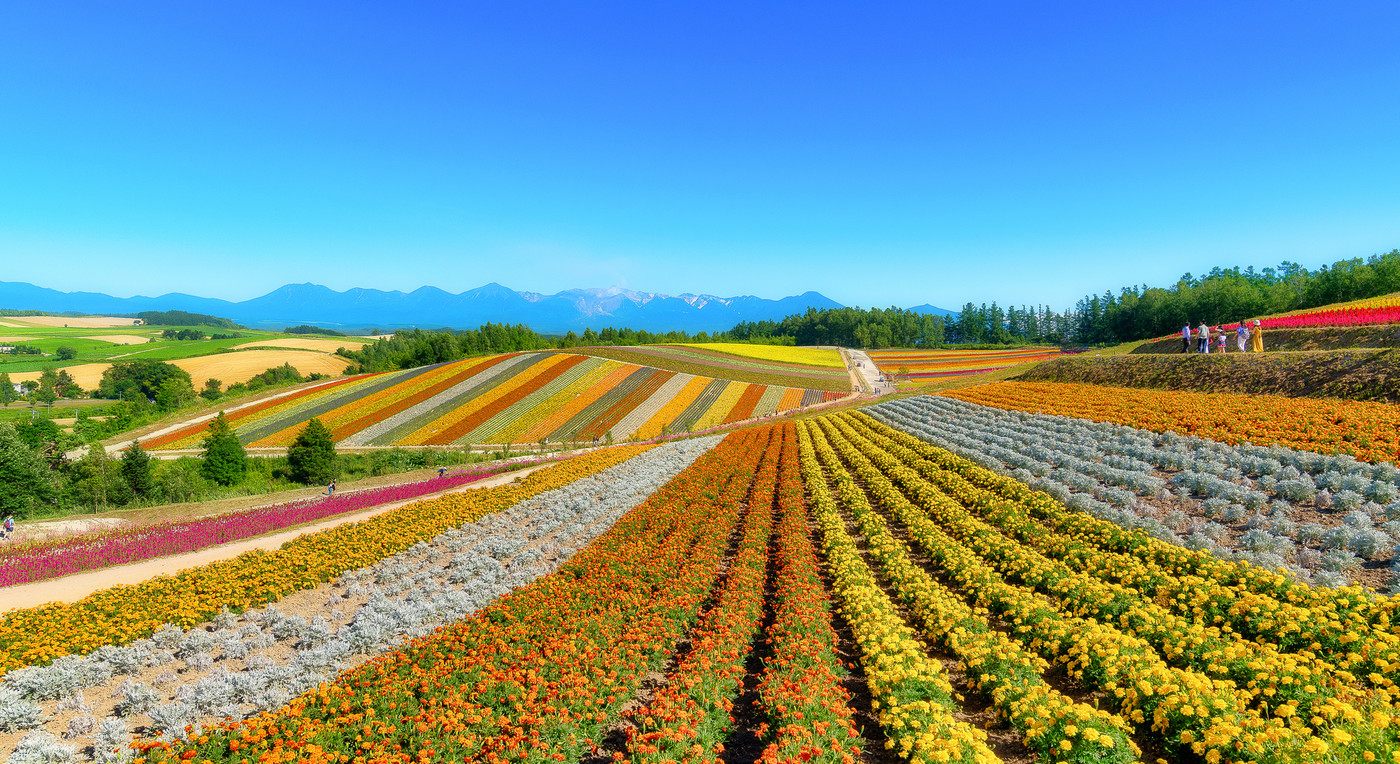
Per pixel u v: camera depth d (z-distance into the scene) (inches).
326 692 428.8
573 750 354.0
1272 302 3437.5
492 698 408.2
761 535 771.4
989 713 353.1
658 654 471.8
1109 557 528.7
